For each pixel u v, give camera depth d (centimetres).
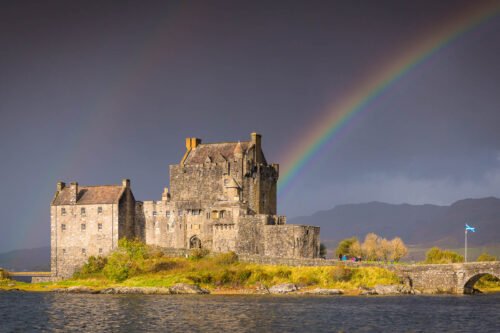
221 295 19375
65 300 18362
